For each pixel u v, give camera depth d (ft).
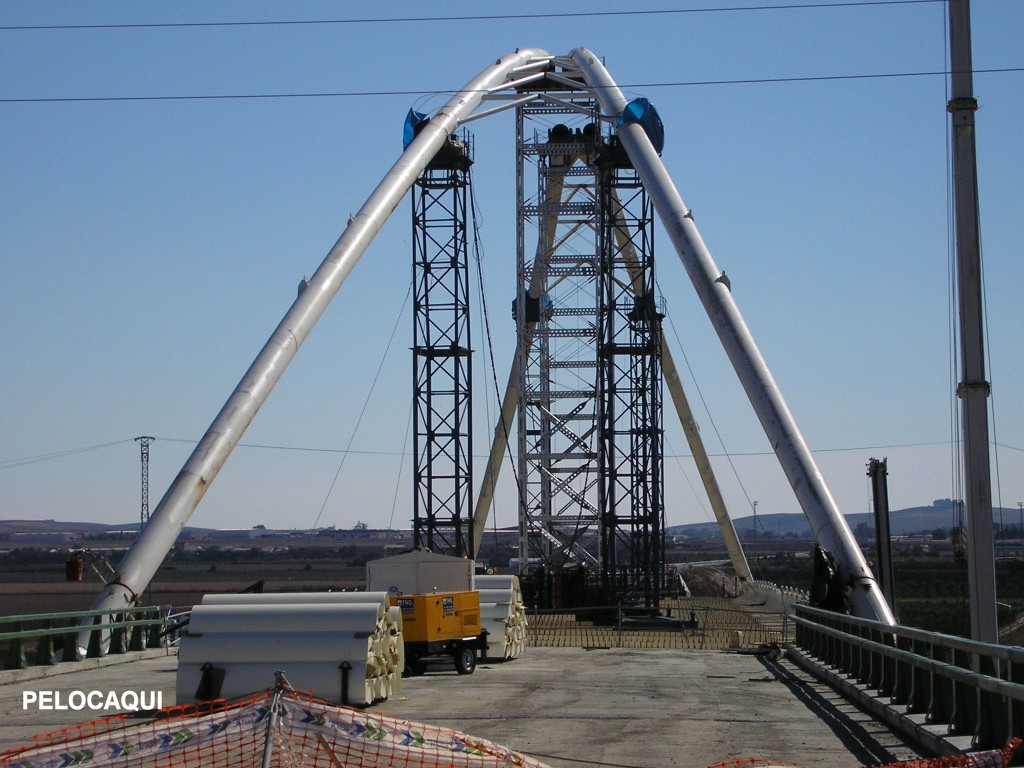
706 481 308.81
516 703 71.05
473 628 94.12
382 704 70.79
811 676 89.86
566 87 231.09
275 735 33.12
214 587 381.19
